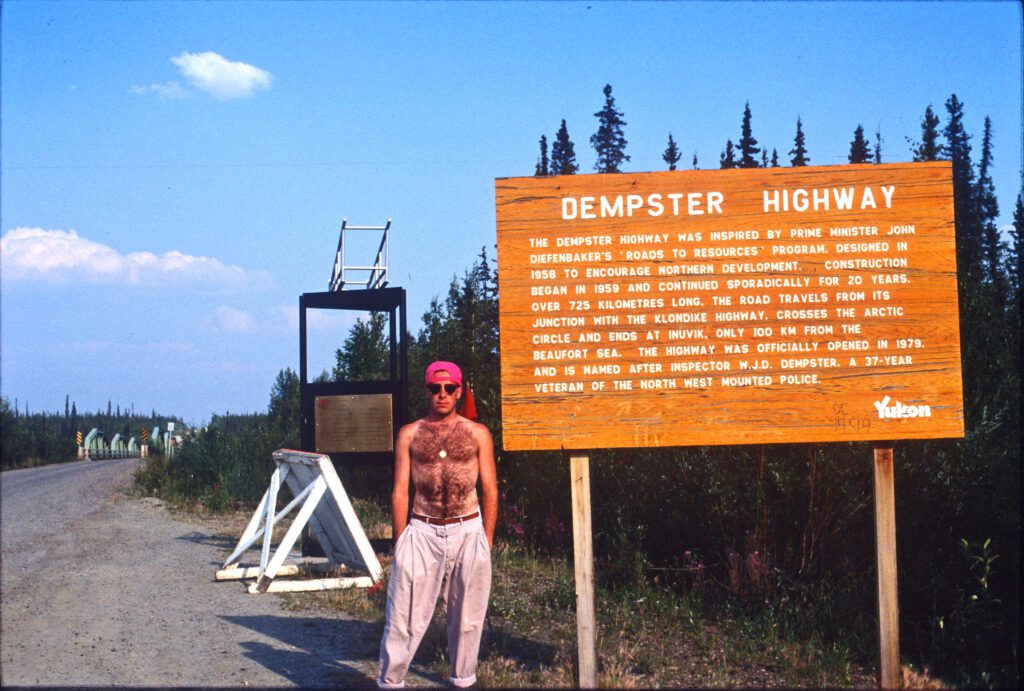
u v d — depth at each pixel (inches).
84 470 1432.1
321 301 452.4
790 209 235.3
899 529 297.0
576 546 232.2
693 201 235.5
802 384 233.0
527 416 231.9
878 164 235.8
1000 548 266.4
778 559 324.2
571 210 235.5
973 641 262.8
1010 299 296.8
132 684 234.4
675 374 233.0
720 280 234.4
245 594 358.9
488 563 224.4
